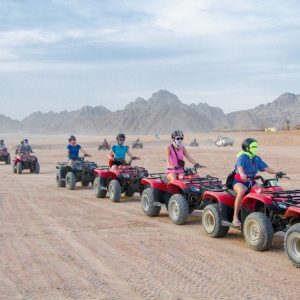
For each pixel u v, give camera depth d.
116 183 13.20
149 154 39.06
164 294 5.67
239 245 8.11
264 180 8.20
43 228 9.45
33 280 6.19
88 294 5.67
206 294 5.67
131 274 6.46
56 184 18.22
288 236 6.86
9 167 28.55
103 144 53.34
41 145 63.44
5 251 7.64
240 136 95.06
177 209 9.91
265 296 5.61
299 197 7.65
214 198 8.83
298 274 6.48
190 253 7.57
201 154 38.25
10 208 11.99
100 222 10.16
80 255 7.43
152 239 8.55
